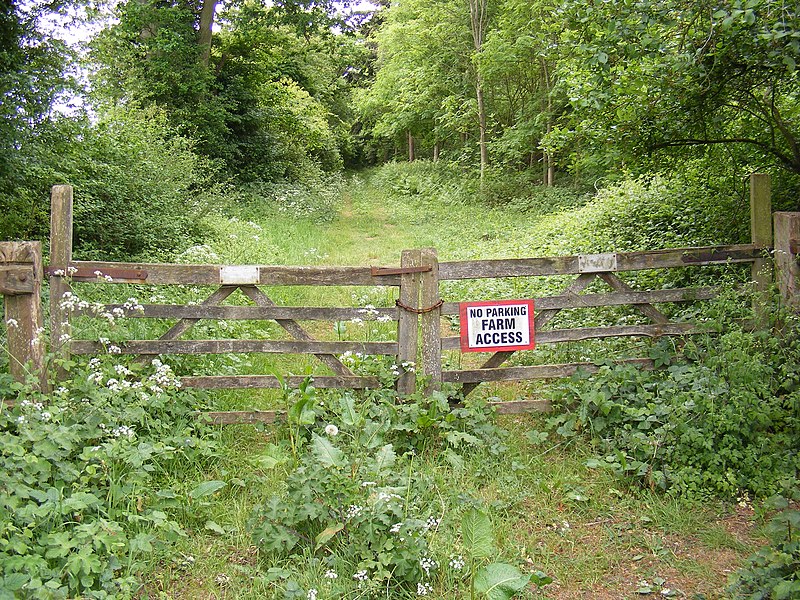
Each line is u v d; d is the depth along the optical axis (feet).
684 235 26.55
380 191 98.78
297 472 12.76
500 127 81.92
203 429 15.88
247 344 16.58
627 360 17.44
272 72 82.79
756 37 17.57
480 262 16.90
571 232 34.32
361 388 16.92
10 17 29.76
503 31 66.33
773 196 23.04
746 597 10.73
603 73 20.47
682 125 21.35
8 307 15.08
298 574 11.37
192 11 69.82
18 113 28.89
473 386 17.38
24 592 9.37
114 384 14.20
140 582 10.94
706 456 14.44
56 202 15.56
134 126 42.96
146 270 16.12
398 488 12.23
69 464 12.35
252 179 75.82
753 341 16.28
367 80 147.33
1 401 13.46
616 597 11.28
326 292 31.50
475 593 10.61
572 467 15.30
